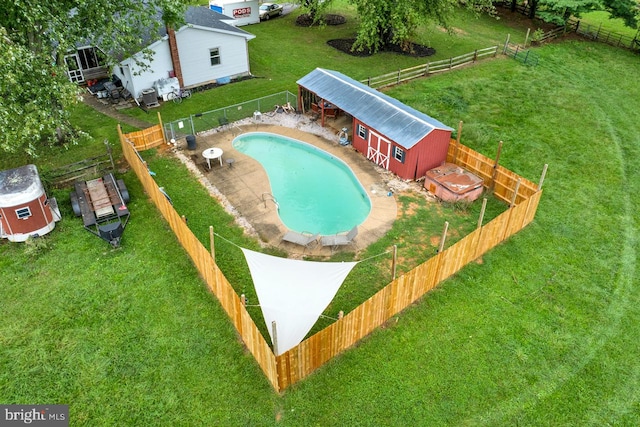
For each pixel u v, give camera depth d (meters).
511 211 18.53
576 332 15.84
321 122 28.41
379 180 23.48
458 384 14.13
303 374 14.00
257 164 24.75
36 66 18.41
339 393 13.77
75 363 14.40
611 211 21.64
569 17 43.41
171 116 28.84
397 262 18.34
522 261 18.56
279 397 13.61
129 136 24.30
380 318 15.52
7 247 18.58
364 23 32.75
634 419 13.38
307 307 14.17
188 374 14.19
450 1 34.31
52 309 16.03
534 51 39.41
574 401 13.80
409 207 21.53
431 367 14.57
